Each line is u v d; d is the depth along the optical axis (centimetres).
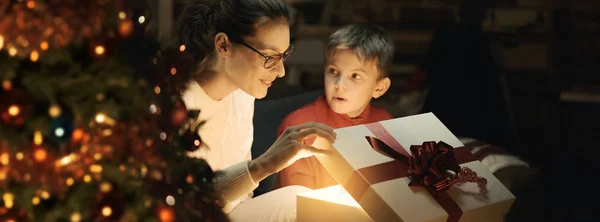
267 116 243
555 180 416
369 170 166
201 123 156
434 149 172
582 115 459
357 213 166
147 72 137
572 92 464
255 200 195
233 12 183
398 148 177
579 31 465
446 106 319
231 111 204
